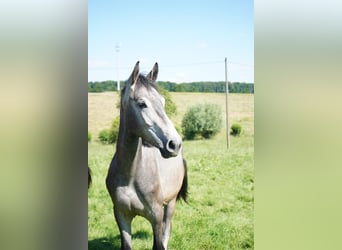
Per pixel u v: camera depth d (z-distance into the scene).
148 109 2.40
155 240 2.69
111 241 3.64
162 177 2.71
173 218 3.58
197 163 3.75
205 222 3.67
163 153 2.41
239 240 3.70
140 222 3.45
